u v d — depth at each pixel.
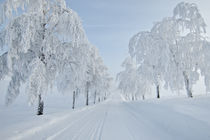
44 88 8.12
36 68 7.44
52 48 9.18
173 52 12.52
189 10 11.55
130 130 5.95
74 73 10.47
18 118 8.03
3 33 7.88
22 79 9.24
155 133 5.47
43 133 5.42
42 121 7.05
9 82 8.77
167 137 4.94
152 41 13.30
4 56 8.41
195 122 4.95
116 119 8.78
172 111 7.16
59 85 13.05
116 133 5.50
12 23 7.49
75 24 9.12
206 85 11.22
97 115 10.74
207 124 4.50
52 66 9.73
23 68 9.07
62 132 5.66
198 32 11.39
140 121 8.01
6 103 8.57
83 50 10.22
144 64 14.88
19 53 8.77
